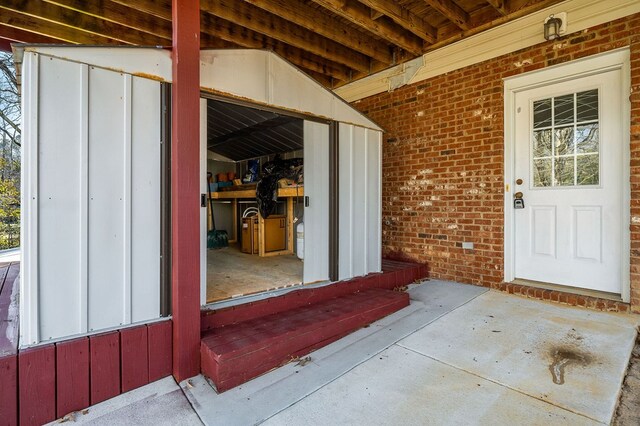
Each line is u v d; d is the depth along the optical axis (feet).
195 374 6.34
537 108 10.82
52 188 5.46
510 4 10.70
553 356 6.77
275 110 8.65
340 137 10.31
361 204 11.01
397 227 14.25
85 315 5.75
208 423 4.98
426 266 13.17
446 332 8.05
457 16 11.08
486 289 11.32
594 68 9.45
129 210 6.20
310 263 9.66
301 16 11.07
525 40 10.55
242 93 7.83
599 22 9.22
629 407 5.18
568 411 5.08
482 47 11.49
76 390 5.44
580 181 10.06
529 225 11.12
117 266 6.08
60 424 5.15
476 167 11.71
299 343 6.98
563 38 9.87
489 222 11.43
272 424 4.93
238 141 16.78
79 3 10.12
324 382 6.04
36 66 5.29
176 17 6.35
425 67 13.10
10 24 11.06
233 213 20.22
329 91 9.89
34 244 5.29
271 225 14.98
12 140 31.89
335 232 10.15
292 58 14.47
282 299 8.36
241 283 9.48
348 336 7.98
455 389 5.75
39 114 5.32
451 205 12.43
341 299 9.45
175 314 6.25
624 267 9.12
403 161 13.99
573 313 9.00
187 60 6.43
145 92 6.36
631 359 6.61
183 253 6.25
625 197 9.08
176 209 6.23
